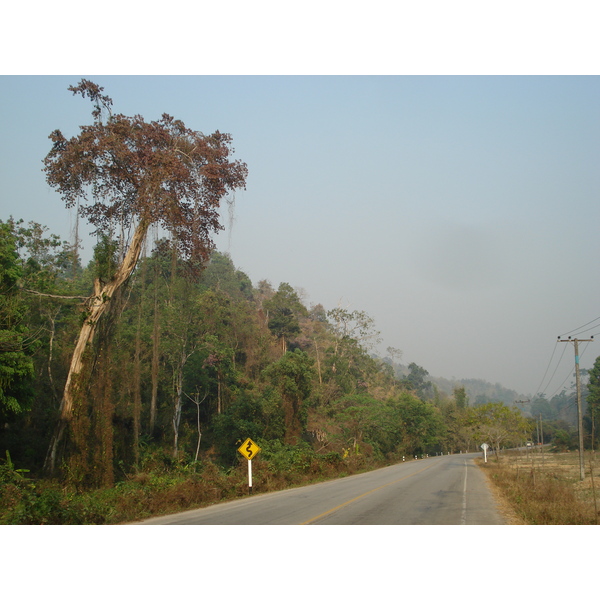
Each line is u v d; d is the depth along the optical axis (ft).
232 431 139.44
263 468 88.02
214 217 92.53
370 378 289.12
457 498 63.05
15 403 70.49
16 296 75.82
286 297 265.95
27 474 78.13
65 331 109.60
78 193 83.10
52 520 43.09
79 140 81.05
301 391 157.38
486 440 197.06
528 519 44.75
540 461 188.44
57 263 110.63
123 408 95.96
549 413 569.64
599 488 76.33
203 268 98.89
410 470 140.77
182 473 83.97
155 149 84.74
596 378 256.73
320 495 69.36
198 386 152.66
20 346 71.67
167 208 83.76
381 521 43.83
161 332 129.08
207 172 85.92
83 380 76.18
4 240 77.36
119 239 84.74
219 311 164.25
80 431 73.05
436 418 304.30
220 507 57.93
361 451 178.09
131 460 91.56
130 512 49.80
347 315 274.57
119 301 84.53
